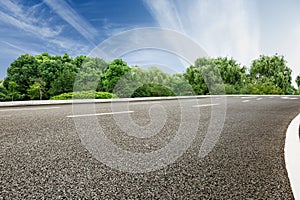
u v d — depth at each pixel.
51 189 1.93
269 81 52.31
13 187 1.95
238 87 36.22
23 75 40.09
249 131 4.45
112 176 2.24
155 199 1.78
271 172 2.34
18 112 6.81
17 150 2.97
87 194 1.85
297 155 2.90
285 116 6.71
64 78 36.25
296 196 1.84
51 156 2.78
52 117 5.78
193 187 2.00
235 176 2.25
